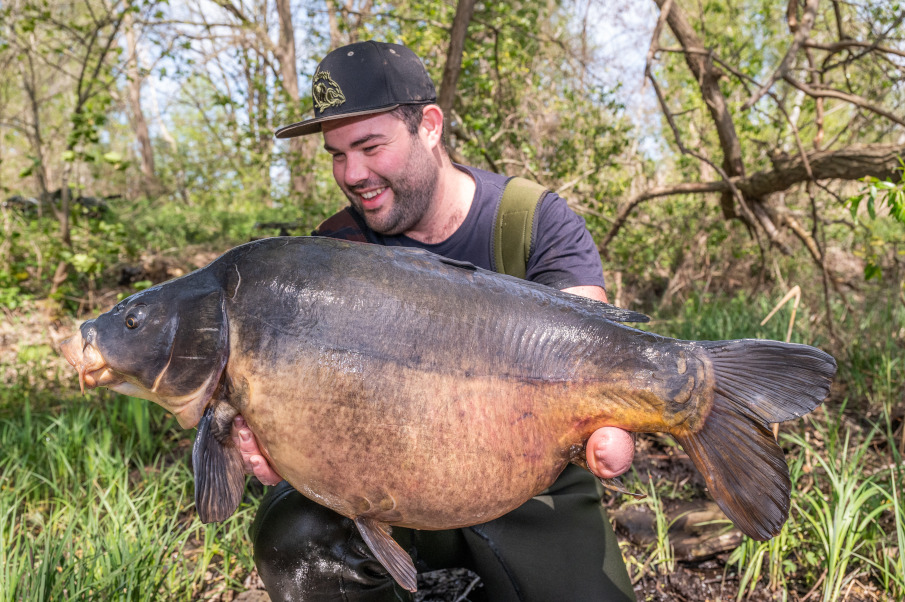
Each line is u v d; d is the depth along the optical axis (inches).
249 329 58.2
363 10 317.7
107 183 676.1
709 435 58.9
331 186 344.5
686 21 242.7
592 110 291.9
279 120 309.9
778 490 57.0
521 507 84.6
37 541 105.4
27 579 88.7
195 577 108.2
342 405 56.9
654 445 154.9
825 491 125.9
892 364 180.1
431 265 61.0
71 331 267.3
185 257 373.7
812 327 230.4
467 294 59.9
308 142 362.6
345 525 75.0
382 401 56.9
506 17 285.9
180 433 166.9
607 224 299.1
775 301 267.3
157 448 159.8
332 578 75.8
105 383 60.4
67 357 59.9
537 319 60.2
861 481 123.2
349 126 74.9
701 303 269.6
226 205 618.8
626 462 59.6
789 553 111.5
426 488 57.7
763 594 103.9
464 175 86.6
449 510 58.8
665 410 58.7
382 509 58.7
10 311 278.7
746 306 267.3
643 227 328.2
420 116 77.4
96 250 301.6
